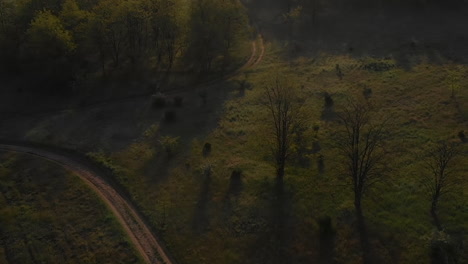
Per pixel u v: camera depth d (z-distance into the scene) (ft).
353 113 234.79
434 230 159.84
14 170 202.39
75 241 167.84
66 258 161.68
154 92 266.57
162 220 174.50
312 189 186.60
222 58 308.40
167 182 193.47
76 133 227.81
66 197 187.42
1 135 227.61
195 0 295.28
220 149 214.69
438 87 255.91
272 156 206.69
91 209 180.96
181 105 252.42
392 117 231.50
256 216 173.99
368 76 273.54
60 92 263.49
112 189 192.65
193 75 286.46
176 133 226.79
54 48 255.29
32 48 267.39
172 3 287.07
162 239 167.43
